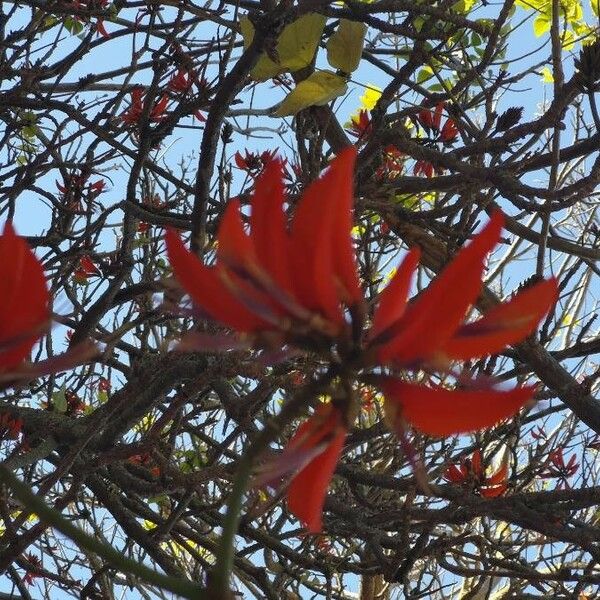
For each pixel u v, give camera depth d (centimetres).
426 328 93
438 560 237
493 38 204
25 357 93
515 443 264
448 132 266
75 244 262
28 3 266
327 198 93
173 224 236
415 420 93
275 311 94
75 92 305
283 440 207
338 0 166
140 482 248
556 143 177
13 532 145
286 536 254
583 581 226
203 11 229
